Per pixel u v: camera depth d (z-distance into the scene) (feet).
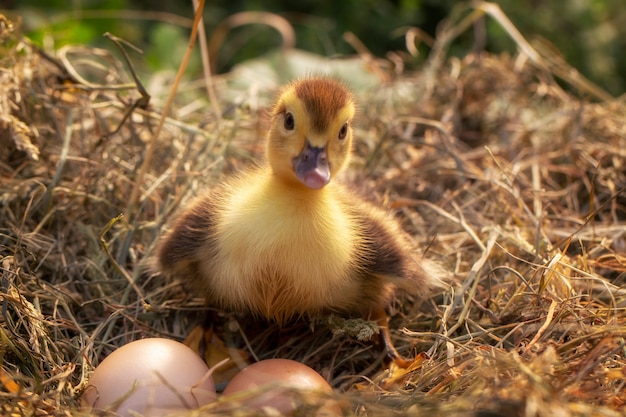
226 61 2.93
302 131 1.63
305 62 2.52
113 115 2.06
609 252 1.87
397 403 1.54
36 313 1.66
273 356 1.73
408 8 3.05
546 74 2.30
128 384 1.54
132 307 1.77
